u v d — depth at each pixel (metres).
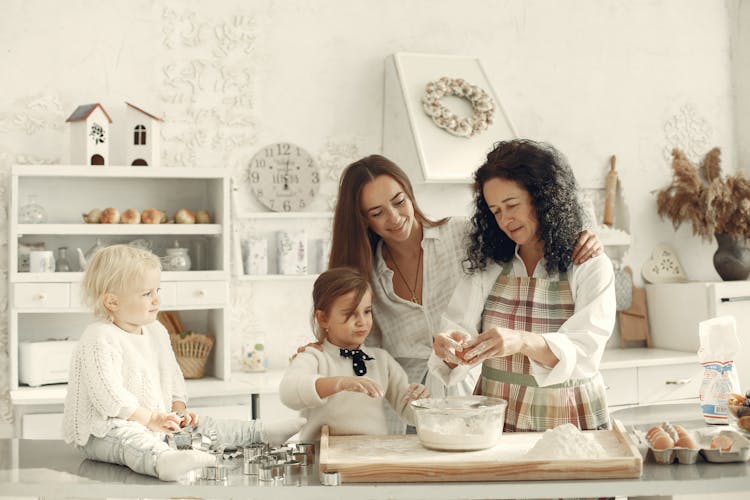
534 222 1.93
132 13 3.88
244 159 4.00
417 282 2.31
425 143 3.87
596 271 1.89
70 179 3.78
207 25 3.97
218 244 3.73
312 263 4.05
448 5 4.29
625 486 1.44
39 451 1.83
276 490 1.45
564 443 1.53
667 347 4.42
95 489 1.50
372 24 4.18
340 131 4.12
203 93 3.96
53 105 3.77
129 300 1.95
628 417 2.20
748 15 4.71
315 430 1.98
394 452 1.61
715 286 4.15
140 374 1.94
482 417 1.62
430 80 4.04
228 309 3.65
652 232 4.60
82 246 3.80
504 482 1.46
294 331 4.04
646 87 4.62
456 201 4.19
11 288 3.49
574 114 4.49
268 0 4.04
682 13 4.70
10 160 3.71
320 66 4.10
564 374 1.77
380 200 2.18
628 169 4.57
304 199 4.05
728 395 2.05
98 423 1.73
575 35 4.50
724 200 4.31
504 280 2.03
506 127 4.05
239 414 3.46
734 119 4.77
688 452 1.54
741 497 2.31
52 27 3.78
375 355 2.16
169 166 3.91
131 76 3.87
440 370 1.97
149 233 3.63
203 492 1.46
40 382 3.50
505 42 4.38
